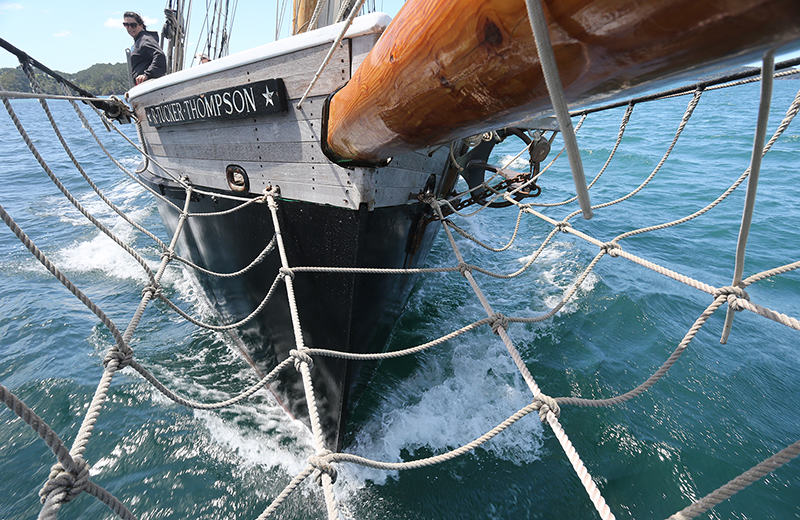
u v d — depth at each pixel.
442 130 1.49
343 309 3.50
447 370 5.55
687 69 0.87
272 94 2.96
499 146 23.67
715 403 5.07
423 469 4.18
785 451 1.29
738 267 1.91
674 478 4.11
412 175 3.68
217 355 5.95
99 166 20.44
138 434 4.56
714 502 1.32
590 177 16.58
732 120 29.19
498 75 1.02
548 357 5.84
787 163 17.23
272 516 3.79
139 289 7.93
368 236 3.26
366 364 4.25
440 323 6.70
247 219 3.80
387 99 1.46
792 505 3.88
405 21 1.20
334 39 2.59
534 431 4.64
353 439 4.50
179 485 4.03
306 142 3.03
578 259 8.84
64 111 62.59
